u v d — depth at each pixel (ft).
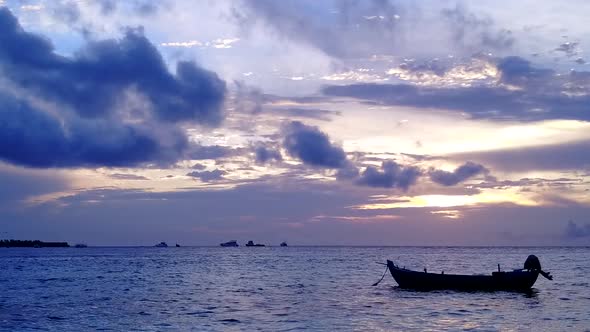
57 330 159.43
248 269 458.50
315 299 226.58
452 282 226.58
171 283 315.58
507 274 222.48
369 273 395.96
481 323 165.48
